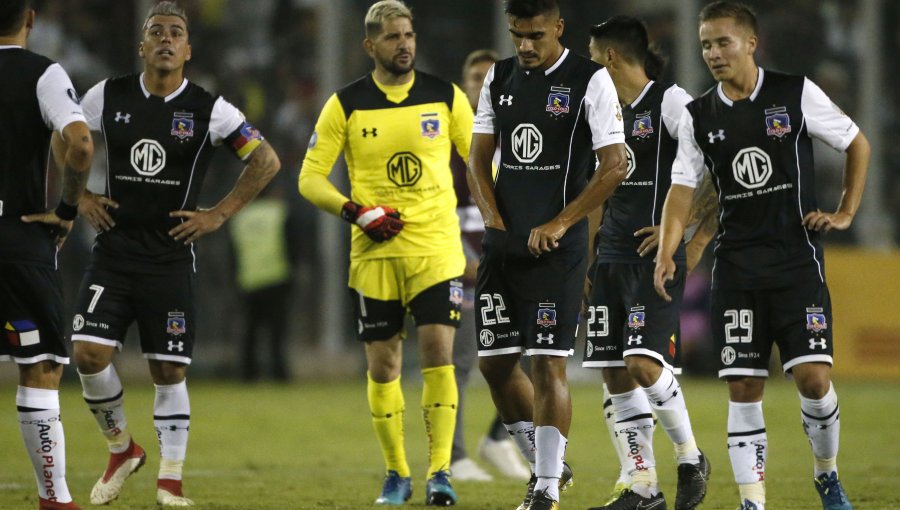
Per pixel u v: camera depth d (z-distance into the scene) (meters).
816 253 19.38
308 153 24.66
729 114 19.58
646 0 59.50
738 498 23.78
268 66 59.28
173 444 22.91
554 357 19.97
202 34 58.91
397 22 24.08
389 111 24.30
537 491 19.78
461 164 28.23
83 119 18.91
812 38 60.84
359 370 58.78
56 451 19.42
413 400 47.16
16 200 19.00
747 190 19.50
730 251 19.67
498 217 20.34
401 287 24.05
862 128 60.84
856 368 55.19
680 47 59.22
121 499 23.80
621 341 21.58
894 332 54.81
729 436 19.75
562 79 20.11
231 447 33.94
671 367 20.98
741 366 19.50
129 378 55.66
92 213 22.42
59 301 19.41
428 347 23.80
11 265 18.89
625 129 22.03
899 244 60.19
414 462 30.91
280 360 54.53
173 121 22.66
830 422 19.62
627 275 21.50
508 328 20.47
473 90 28.08
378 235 23.73
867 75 60.94
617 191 22.05
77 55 58.22
